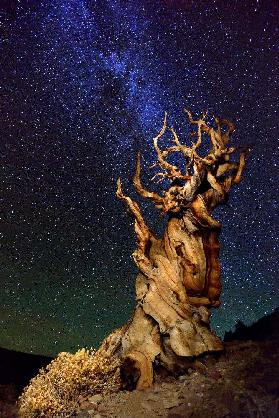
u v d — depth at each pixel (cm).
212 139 966
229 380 852
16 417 958
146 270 962
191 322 930
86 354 951
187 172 968
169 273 948
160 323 924
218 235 983
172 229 970
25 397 943
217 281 970
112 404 862
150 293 944
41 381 947
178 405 820
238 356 933
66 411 876
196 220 953
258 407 754
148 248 990
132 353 919
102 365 928
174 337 913
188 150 973
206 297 962
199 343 917
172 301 935
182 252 955
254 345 973
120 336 985
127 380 902
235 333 1196
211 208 977
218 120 992
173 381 898
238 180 988
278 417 727
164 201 977
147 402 847
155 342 927
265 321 1184
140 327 945
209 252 969
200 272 950
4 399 1090
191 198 950
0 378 1276
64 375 916
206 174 956
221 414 763
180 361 912
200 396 827
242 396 792
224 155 970
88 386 912
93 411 852
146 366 904
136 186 998
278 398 761
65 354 964
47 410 883
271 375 839
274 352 929
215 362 918
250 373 861
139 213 994
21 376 1312
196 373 897
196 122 977
